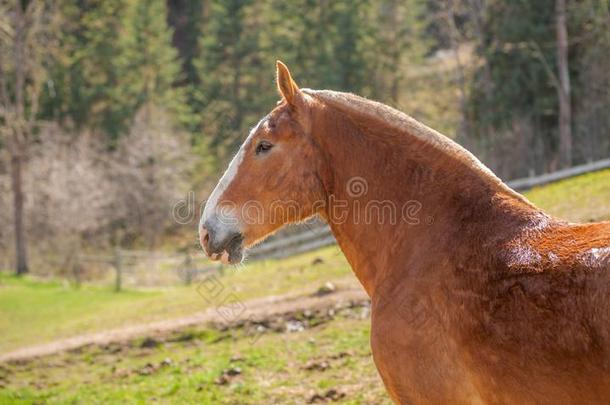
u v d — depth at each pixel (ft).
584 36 108.47
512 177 109.70
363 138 13.38
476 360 11.03
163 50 159.02
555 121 117.80
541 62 114.42
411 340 11.93
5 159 124.36
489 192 12.30
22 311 67.97
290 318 39.52
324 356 30.66
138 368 35.65
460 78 126.41
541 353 10.21
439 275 11.88
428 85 146.51
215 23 151.02
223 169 133.69
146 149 130.82
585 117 107.55
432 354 11.69
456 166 12.74
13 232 120.98
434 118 133.18
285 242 78.13
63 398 31.42
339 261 53.78
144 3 158.40
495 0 122.21
